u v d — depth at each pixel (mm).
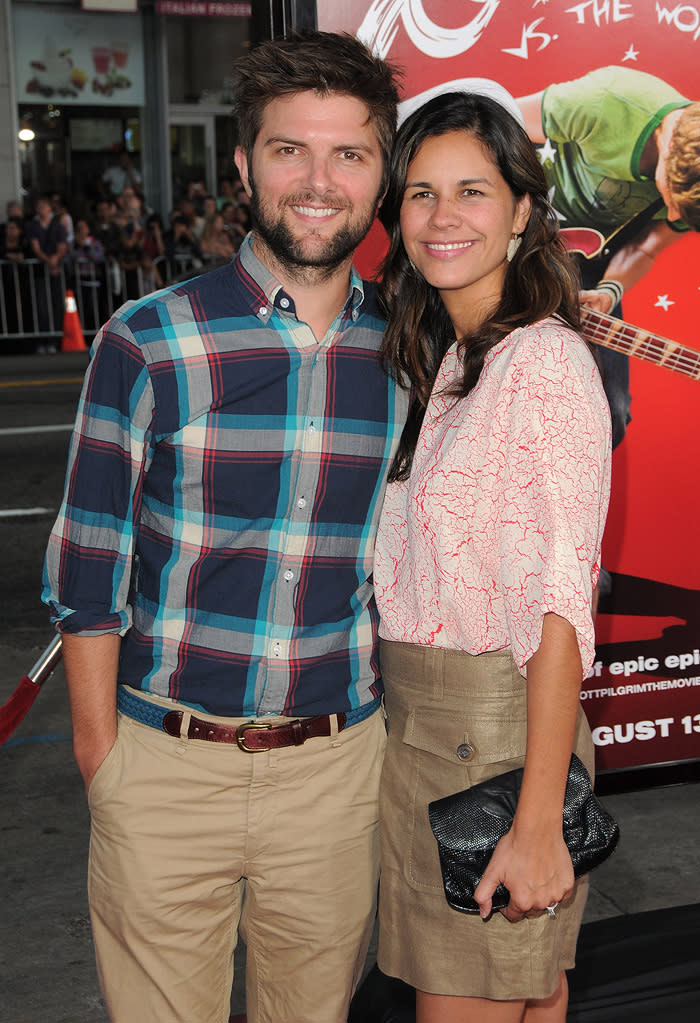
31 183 18391
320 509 1911
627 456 3297
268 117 1833
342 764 1996
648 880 3277
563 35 2996
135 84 18719
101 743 1931
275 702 1922
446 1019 1999
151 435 1842
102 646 1911
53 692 4723
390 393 1983
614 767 3455
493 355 1821
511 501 1747
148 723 1938
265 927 2051
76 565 1874
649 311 3225
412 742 1974
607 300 3195
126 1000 2012
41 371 12398
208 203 15688
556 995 2135
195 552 1877
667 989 2736
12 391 11141
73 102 18359
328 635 1955
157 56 18688
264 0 2838
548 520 1703
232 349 1841
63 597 1900
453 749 1922
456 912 1940
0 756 4164
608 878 3291
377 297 2037
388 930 2068
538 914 1854
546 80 3010
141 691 1945
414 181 1938
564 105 3033
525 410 1735
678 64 3084
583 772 1864
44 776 4008
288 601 1909
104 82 18500
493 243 1927
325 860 1999
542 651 1713
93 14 18141
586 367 1771
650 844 3479
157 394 1819
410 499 1903
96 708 1922
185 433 1841
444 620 1911
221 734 1916
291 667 1919
